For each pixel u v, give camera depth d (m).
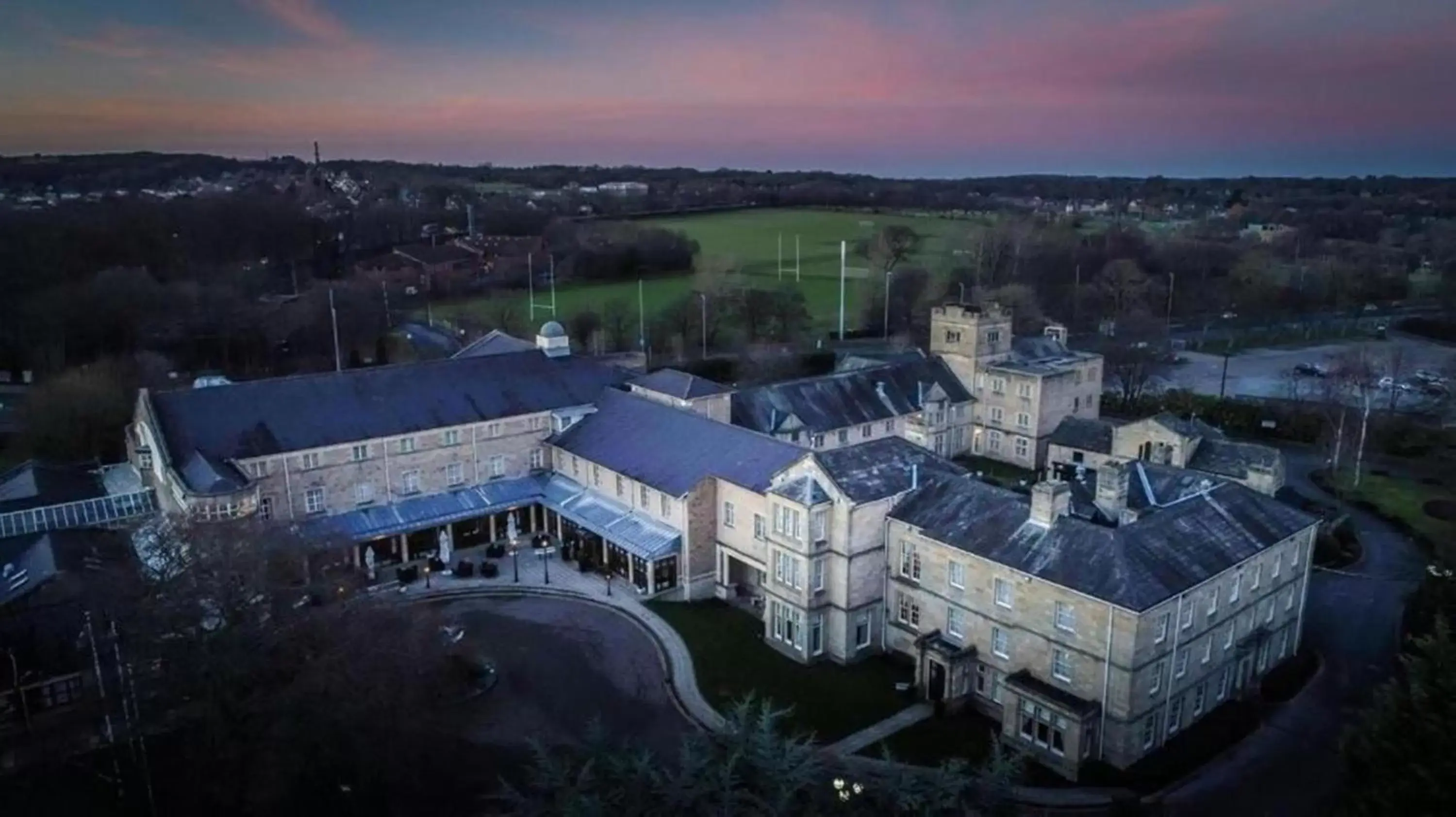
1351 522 90.75
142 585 51.28
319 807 49.91
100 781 52.78
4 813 50.41
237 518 65.94
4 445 109.50
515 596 77.62
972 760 55.88
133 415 98.50
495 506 87.12
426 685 55.84
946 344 115.81
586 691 63.81
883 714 60.59
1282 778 53.97
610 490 85.00
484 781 53.41
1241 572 59.25
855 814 35.50
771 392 100.38
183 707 49.69
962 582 61.06
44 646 58.12
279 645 49.91
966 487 64.25
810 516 64.38
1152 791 52.84
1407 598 73.25
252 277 168.88
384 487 85.06
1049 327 125.00
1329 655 67.75
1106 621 52.94
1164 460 88.56
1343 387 120.38
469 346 116.56
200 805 50.03
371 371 88.50
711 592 78.06
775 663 67.00
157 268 164.25
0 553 68.88
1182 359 159.88
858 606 66.31
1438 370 145.75
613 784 36.34
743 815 34.06
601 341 146.12
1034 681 56.81
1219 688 59.88
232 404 81.50
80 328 131.12
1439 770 36.56
